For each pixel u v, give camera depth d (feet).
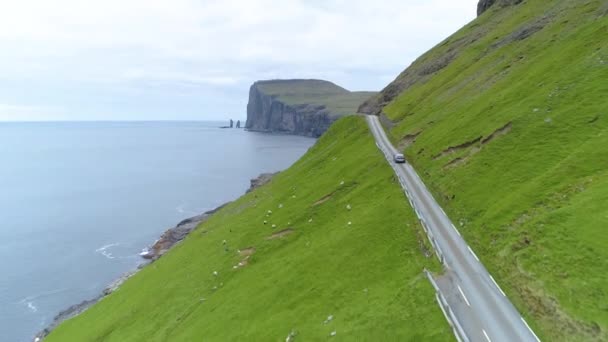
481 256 121.49
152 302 201.16
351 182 231.09
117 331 186.91
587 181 117.91
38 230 460.96
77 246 409.49
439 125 246.68
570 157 131.23
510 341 87.66
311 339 111.14
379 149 265.54
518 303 98.89
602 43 187.32
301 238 194.90
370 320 106.22
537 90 189.47
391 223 157.28
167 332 163.53
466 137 196.13
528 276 101.50
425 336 93.04
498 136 174.91
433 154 212.43
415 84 410.72
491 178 154.10
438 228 143.64
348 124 394.32
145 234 444.96
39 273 348.59
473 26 444.14
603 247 92.79
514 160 152.76
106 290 295.48
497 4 445.37
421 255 129.29
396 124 326.03
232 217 302.66
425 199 172.86
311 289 140.46
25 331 264.93
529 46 263.08
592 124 140.26
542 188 127.03
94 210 547.49
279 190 313.12
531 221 116.67
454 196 162.30
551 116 158.81
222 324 145.18
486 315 96.58
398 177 203.72
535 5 347.36
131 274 316.81
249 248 210.18
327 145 385.70
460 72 334.85
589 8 246.68
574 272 92.68
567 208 109.91
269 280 161.89
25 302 301.43
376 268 134.00
